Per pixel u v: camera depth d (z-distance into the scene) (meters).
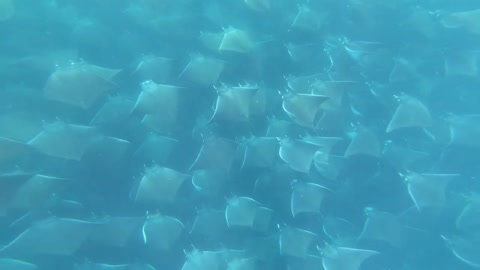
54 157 6.72
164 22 8.48
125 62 8.00
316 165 7.32
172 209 6.88
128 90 7.53
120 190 6.95
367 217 7.27
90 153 6.74
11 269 5.48
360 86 8.09
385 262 7.29
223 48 7.72
